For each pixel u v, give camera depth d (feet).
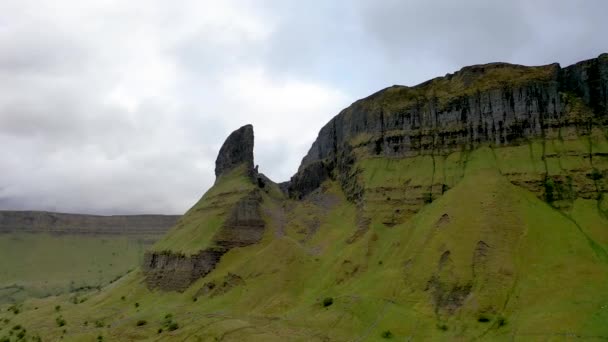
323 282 605.73
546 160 633.20
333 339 460.14
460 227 547.90
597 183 591.37
